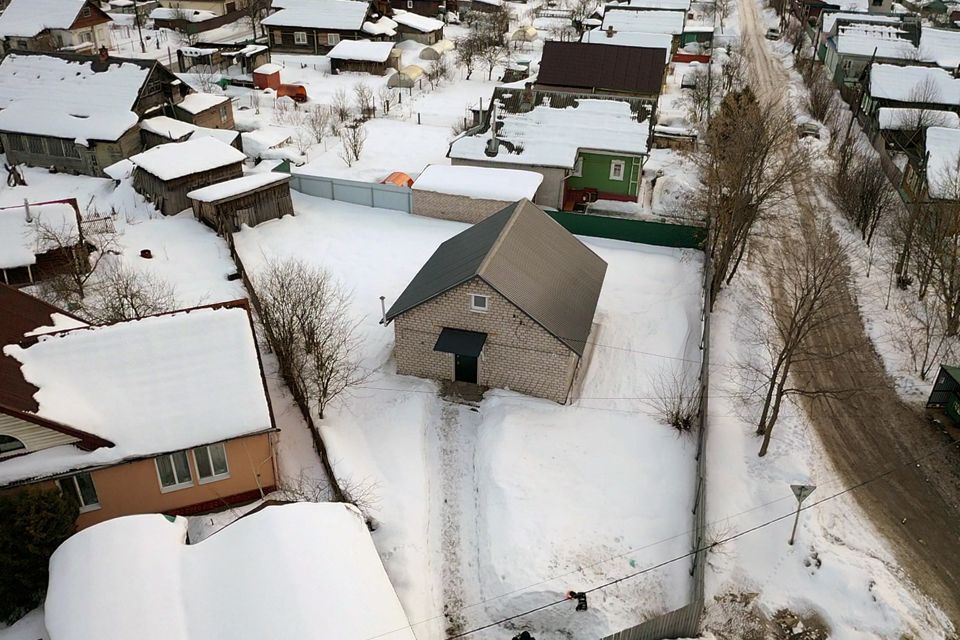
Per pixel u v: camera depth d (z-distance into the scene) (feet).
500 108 165.37
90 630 56.54
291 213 150.10
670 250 141.28
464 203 147.64
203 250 134.31
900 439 95.55
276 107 217.56
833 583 74.13
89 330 78.74
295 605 57.41
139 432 74.84
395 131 202.49
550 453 88.79
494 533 77.87
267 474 81.76
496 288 91.97
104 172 170.81
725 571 75.92
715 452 91.50
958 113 203.82
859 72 248.73
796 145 189.67
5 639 64.44
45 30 238.27
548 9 368.48
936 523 83.10
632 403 98.53
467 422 95.45
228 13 303.07
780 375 107.14
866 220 147.13
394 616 59.72
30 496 65.77
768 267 139.23
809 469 89.61
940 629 70.38
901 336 116.26
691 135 194.29
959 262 117.91
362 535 67.10
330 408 96.32
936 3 340.18
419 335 99.35
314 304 99.35
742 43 308.81
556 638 70.08
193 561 63.10
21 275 119.14
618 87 196.03
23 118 173.27
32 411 70.74
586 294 105.29
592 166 160.35
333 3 281.33
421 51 276.41
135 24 296.71
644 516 81.46
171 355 79.00
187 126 176.86
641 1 323.98
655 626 66.18
